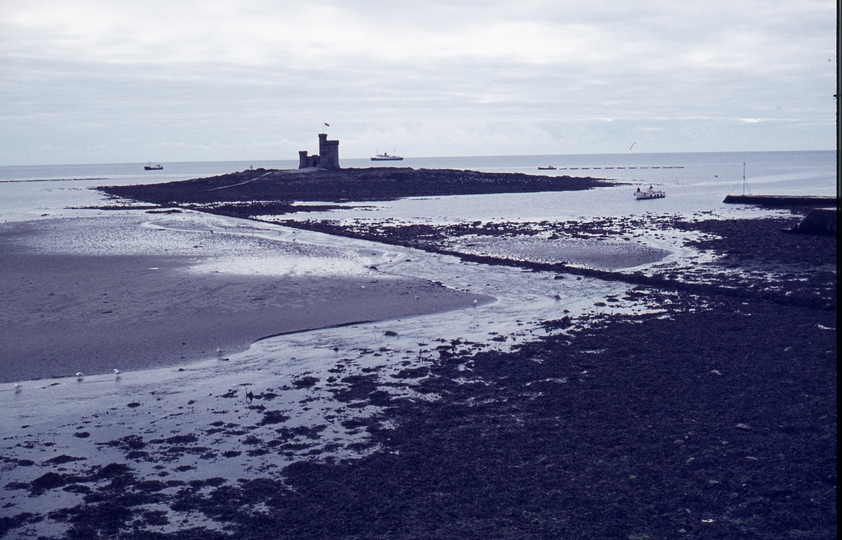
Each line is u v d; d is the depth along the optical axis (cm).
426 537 910
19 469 1138
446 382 1551
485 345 1858
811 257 3212
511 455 1153
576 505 980
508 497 1011
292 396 1483
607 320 2111
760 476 1041
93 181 15812
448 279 2875
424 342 1900
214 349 1838
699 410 1326
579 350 1783
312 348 1852
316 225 5091
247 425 1322
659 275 2902
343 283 2730
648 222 5184
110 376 1628
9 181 16525
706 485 1022
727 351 1723
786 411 1298
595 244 3978
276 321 2116
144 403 1449
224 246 3912
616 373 1577
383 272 3030
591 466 1102
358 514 974
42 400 1470
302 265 3197
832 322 1988
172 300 2383
